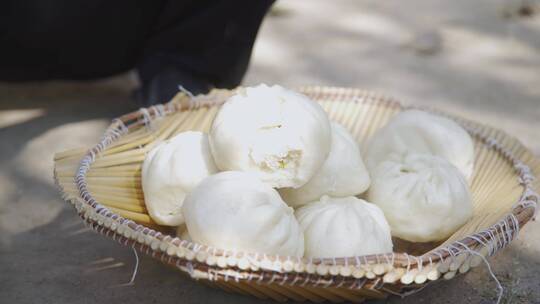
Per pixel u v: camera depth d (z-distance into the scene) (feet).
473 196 5.03
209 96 5.26
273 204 4.55
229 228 4.49
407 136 5.08
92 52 6.01
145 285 4.91
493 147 5.16
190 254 4.40
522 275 4.98
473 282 4.92
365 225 4.64
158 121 5.16
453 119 5.30
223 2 5.72
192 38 5.82
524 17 8.59
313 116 4.69
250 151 4.64
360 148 5.26
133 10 5.88
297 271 4.37
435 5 9.14
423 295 4.84
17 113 6.20
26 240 5.19
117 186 4.89
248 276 4.40
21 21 5.87
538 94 6.50
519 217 4.66
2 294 4.88
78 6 5.84
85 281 4.94
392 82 6.77
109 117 6.15
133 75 6.73
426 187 4.81
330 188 4.80
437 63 7.27
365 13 8.86
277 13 8.73
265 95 4.73
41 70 6.09
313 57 7.39
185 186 4.75
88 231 5.23
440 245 4.78
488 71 7.06
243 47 5.83
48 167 5.71
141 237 4.45
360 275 4.39
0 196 5.50
